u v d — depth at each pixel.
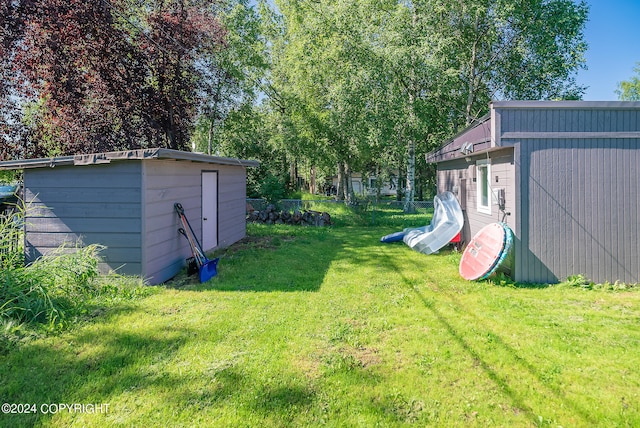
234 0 18.61
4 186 8.46
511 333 3.83
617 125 5.69
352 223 13.95
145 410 2.56
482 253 6.14
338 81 15.35
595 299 4.98
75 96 10.68
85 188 5.62
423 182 26.16
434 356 3.33
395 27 14.52
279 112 21.80
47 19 9.93
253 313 4.43
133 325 4.02
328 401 2.66
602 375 2.99
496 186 6.59
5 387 2.83
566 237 5.77
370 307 4.66
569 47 15.75
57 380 2.94
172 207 6.45
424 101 15.67
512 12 14.59
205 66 15.00
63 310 4.29
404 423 2.42
